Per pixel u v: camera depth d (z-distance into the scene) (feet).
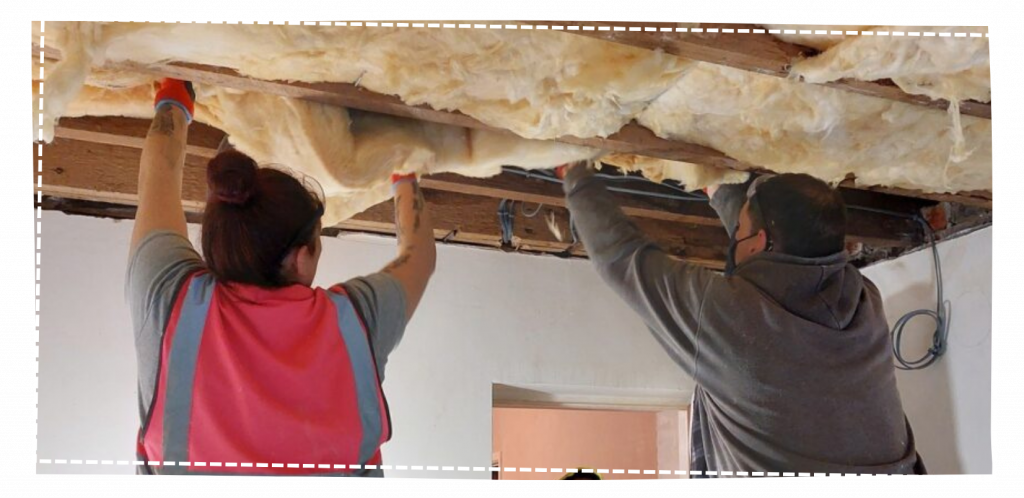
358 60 4.67
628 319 6.20
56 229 5.17
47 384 4.98
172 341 4.79
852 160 5.99
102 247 5.27
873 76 4.93
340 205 5.56
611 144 5.58
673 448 6.31
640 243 6.23
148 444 4.74
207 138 5.31
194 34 4.39
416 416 5.64
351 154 5.31
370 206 5.65
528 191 6.09
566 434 6.94
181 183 5.10
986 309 6.35
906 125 5.65
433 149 5.58
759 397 6.05
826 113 5.48
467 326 5.87
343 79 4.81
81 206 5.27
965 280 6.50
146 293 4.79
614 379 6.07
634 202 6.28
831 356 6.15
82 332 5.11
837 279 6.34
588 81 4.93
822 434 6.02
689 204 6.34
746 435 6.02
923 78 5.03
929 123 5.63
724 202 6.35
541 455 7.05
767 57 4.73
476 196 6.08
